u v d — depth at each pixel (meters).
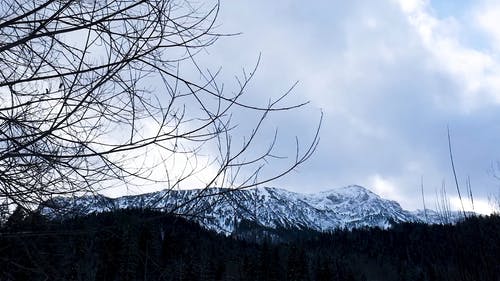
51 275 3.29
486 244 7.04
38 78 3.09
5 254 3.29
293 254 48.50
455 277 7.25
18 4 3.35
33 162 3.44
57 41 3.32
